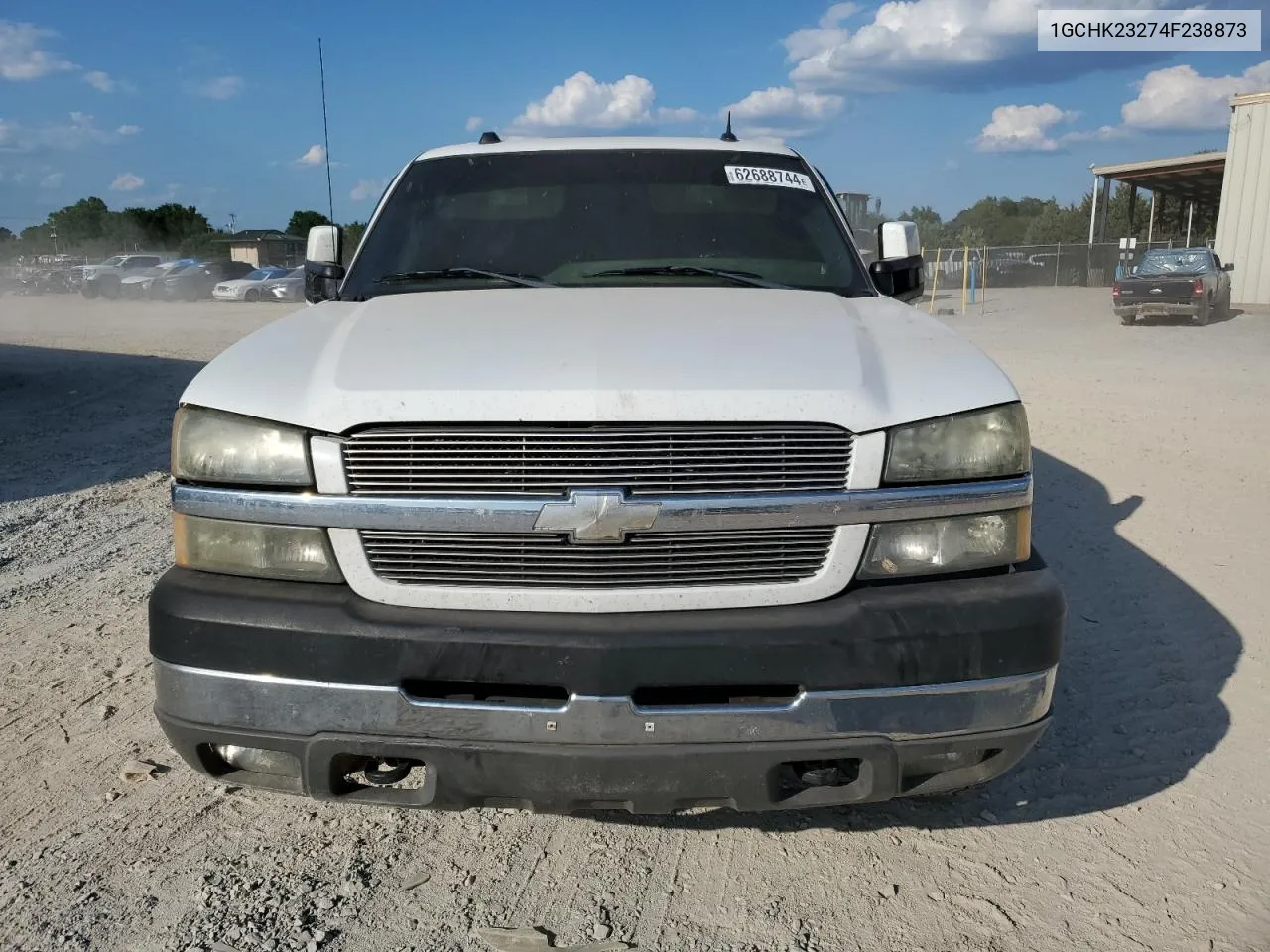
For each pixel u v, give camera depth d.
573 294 3.11
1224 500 6.29
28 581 5.00
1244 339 17.55
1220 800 2.99
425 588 2.33
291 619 2.28
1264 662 3.92
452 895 2.59
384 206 3.73
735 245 3.49
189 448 2.45
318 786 2.36
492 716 2.25
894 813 2.96
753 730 2.25
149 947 2.38
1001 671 2.28
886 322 2.90
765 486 2.31
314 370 2.52
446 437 2.29
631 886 2.63
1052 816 2.93
